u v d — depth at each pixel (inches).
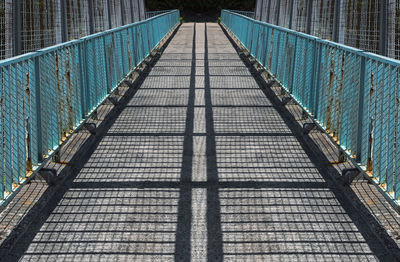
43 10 287.9
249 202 174.4
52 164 209.8
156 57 648.4
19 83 163.8
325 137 256.5
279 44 375.9
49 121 196.7
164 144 248.5
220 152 235.8
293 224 156.6
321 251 138.9
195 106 340.5
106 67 314.8
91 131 261.0
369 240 145.9
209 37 1066.1
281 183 194.1
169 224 156.0
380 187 160.9
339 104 211.5
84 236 147.9
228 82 446.9
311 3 422.0
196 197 179.2
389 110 152.9
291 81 322.0
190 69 533.0
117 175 202.7
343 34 317.4
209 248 140.6
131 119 301.7
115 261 133.1
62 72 215.2
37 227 153.9
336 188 188.7
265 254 137.1
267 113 319.9
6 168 150.6
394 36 253.4
